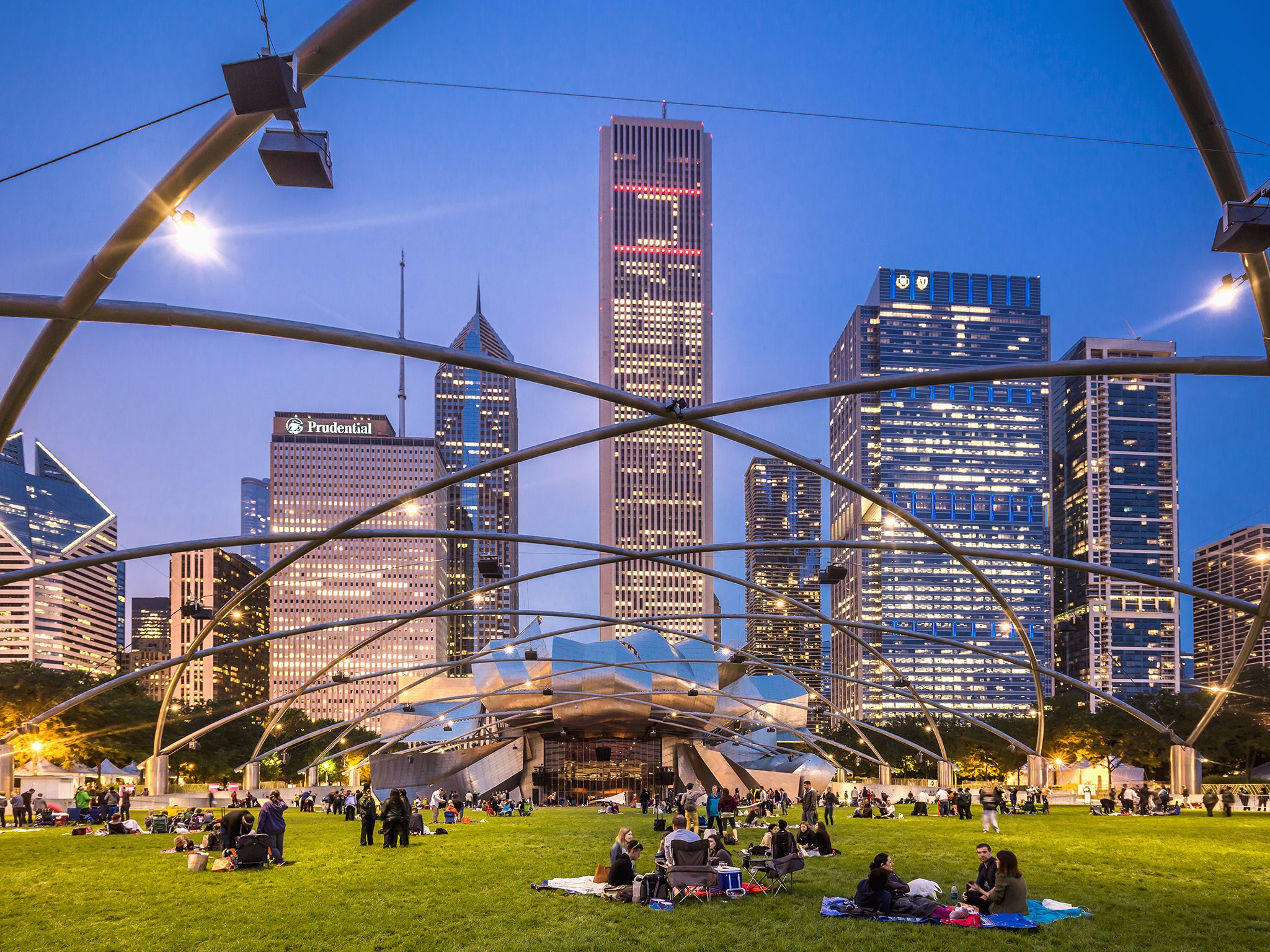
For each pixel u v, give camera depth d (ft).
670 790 237.45
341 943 43.78
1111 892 59.11
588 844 90.17
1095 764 279.08
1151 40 39.68
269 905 53.36
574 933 45.62
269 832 71.87
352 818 127.75
